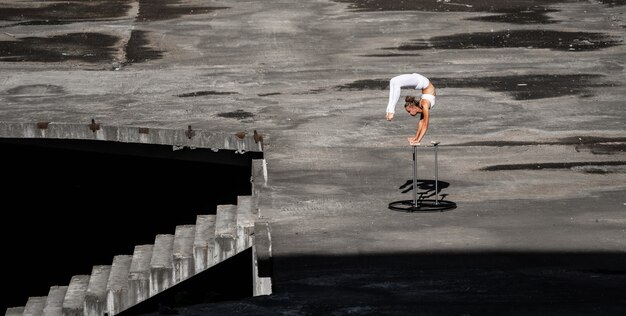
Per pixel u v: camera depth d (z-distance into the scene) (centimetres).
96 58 6494
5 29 7394
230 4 8319
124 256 4028
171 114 5012
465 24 7400
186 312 2609
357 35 7100
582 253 3086
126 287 3597
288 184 3872
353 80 5781
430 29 7256
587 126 4725
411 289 2780
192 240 3791
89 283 3847
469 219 3441
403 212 3525
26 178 6209
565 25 7331
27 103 5303
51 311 4003
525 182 3875
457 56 6400
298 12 7956
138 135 4644
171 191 6131
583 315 2512
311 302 2667
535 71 5969
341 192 3772
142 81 5838
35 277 5759
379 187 3828
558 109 5072
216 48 6762
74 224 6166
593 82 5678
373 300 2677
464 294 2722
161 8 8181
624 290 2738
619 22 7425
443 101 5269
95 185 6200
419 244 3197
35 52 6662
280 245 3206
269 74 5981
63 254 6025
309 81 5778
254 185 3859
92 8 8194
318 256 3100
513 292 2738
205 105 5209
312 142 4478
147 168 6125
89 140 4850
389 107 3509
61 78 5922
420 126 3522
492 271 2936
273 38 7044
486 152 4306
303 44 6844
